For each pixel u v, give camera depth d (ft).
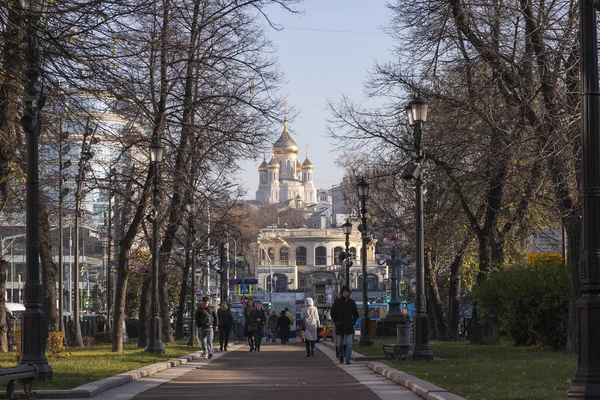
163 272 131.03
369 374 70.18
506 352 88.69
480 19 85.81
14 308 211.82
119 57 61.82
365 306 122.93
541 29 75.87
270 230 647.97
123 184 131.95
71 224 210.18
